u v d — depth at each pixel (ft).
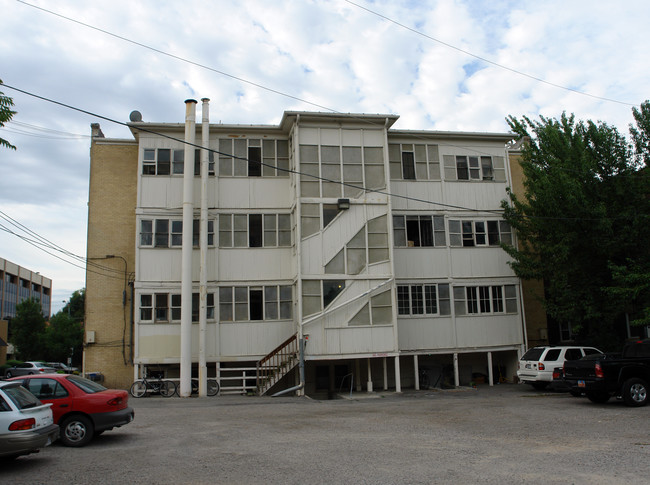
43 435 30.17
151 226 76.43
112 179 82.38
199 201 77.66
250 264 77.10
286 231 78.54
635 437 34.63
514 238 82.99
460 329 79.30
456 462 28.32
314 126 76.33
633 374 51.26
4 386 30.12
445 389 75.77
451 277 80.12
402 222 80.07
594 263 74.49
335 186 75.20
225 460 29.84
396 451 31.58
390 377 81.10
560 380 62.75
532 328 88.28
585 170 71.61
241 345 75.20
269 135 80.23
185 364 69.26
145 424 44.83
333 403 61.98
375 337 72.95
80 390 36.50
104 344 79.00
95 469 28.48
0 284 262.06
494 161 84.28
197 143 78.38
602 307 72.74
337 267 73.46
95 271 80.33
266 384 71.05
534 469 26.45
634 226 69.97
